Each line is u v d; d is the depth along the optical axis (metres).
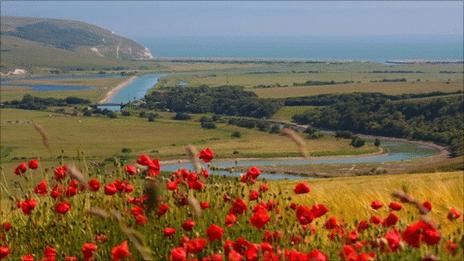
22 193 11.36
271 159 189.38
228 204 10.63
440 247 7.83
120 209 10.41
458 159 150.12
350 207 13.73
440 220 11.85
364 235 9.72
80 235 9.97
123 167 11.24
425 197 14.64
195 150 7.14
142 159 9.88
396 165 169.00
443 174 34.97
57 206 9.90
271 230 9.51
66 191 10.70
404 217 12.39
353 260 7.06
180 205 10.03
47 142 8.81
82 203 11.33
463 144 190.38
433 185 16.55
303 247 8.88
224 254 7.85
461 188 15.76
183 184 10.52
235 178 10.98
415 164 168.75
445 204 13.91
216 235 7.66
